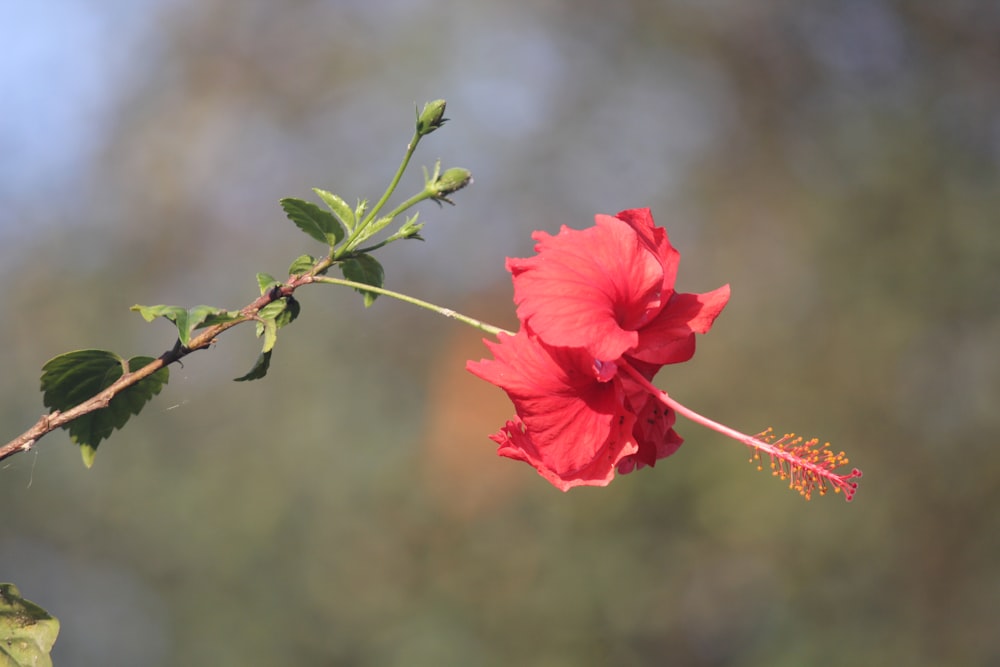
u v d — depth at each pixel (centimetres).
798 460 256
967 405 982
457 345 1219
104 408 281
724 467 938
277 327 277
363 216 279
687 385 982
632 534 942
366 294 281
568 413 249
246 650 942
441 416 1159
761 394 984
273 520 991
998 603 933
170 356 263
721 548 943
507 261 250
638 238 259
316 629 961
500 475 1043
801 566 938
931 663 920
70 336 1226
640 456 266
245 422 1071
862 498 945
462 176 277
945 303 1006
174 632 973
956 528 954
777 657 927
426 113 270
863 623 933
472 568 972
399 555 999
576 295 245
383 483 1034
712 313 262
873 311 1010
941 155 1085
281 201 273
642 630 923
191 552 985
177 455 1049
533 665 912
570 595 922
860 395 982
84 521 1013
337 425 1066
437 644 929
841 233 1058
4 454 250
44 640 252
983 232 1018
